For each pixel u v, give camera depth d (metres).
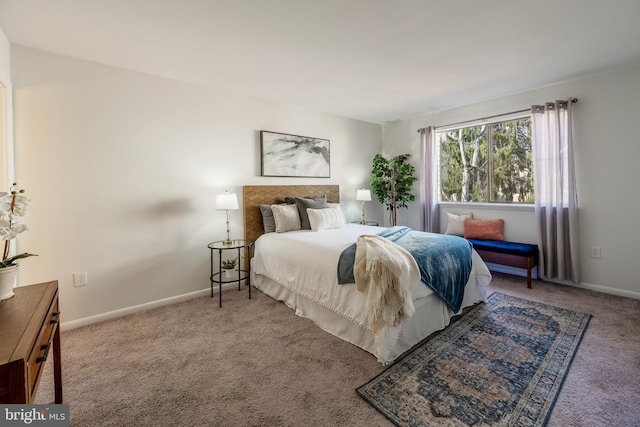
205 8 1.83
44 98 2.32
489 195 4.07
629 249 2.96
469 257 2.65
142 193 2.81
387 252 2.00
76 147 2.46
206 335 2.31
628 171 2.93
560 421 1.40
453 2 1.81
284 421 1.43
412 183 4.62
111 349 2.11
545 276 3.45
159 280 2.93
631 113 2.88
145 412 1.50
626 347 2.03
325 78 3.02
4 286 1.27
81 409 1.52
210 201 3.26
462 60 2.66
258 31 2.11
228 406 1.54
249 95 3.51
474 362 1.89
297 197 3.92
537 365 1.85
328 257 2.38
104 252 2.62
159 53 2.42
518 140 3.78
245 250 3.47
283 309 2.82
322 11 1.88
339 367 1.87
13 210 1.26
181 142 3.03
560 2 1.83
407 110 4.31
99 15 1.88
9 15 1.85
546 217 3.38
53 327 1.33
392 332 1.89
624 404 1.51
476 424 1.39
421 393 1.61
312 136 4.21
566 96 3.24
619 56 2.62
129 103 2.72
